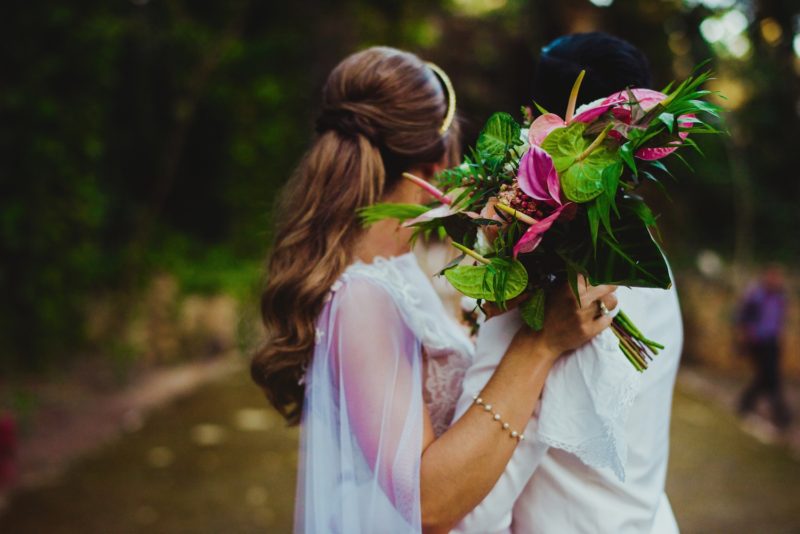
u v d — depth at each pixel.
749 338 7.61
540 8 13.55
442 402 1.51
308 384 1.43
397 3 12.33
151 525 4.17
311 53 13.32
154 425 6.70
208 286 11.27
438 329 1.52
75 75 8.17
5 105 7.68
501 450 1.26
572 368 1.29
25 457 5.41
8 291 7.83
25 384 7.53
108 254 10.84
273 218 1.58
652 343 1.29
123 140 12.33
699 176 14.45
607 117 1.17
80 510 4.40
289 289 1.43
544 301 1.29
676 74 13.01
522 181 1.16
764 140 14.27
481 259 1.22
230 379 9.31
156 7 11.82
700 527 4.34
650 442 1.37
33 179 7.87
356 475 1.31
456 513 1.26
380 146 1.48
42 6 7.76
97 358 8.68
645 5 12.69
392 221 1.55
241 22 12.27
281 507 4.52
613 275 1.16
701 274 12.75
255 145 13.22
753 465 5.77
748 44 12.73
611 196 1.10
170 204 13.82
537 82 1.46
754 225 14.73
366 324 1.35
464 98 14.11
